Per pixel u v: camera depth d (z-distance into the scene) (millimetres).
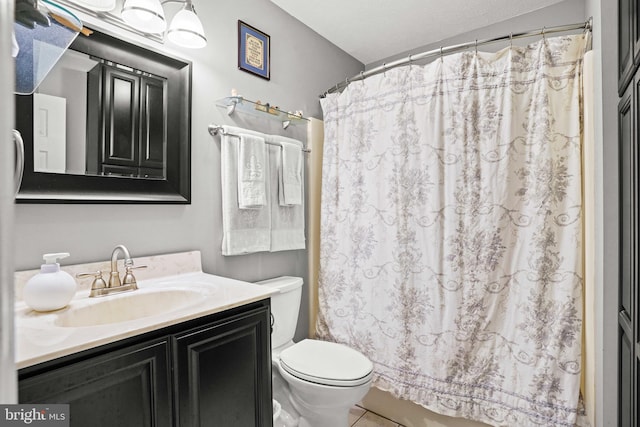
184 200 1565
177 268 1538
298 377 1541
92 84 1288
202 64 1672
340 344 1921
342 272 2146
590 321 1418
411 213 1860
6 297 222
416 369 1803
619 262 1181
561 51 1526
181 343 1034
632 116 1003
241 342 1221
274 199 1986
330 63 2521
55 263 1100
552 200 1514
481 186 1665
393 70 1945
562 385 1452
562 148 1515
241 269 1873
